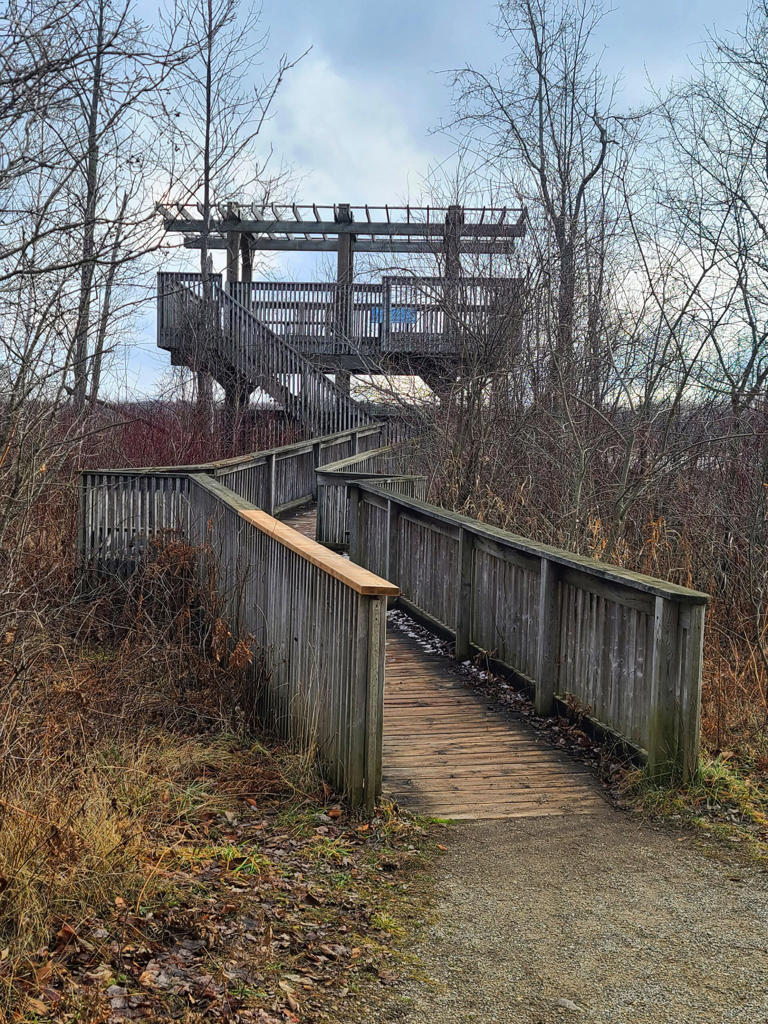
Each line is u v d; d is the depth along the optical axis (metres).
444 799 4.85
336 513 12.13
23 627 5.12
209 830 4.18
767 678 6.79
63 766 4.23
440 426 12.94
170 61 4.41
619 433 9.68
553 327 12.19
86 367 5.67
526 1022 2.85
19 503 5.22
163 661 6.34
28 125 4.50
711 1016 2.90
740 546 9.03
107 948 2.99
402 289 19.84
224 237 23.14
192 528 8.56
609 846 4.29
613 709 5.58
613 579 5.34
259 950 3.13
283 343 19.81
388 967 3.15
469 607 7.83
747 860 4.14
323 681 4.96
